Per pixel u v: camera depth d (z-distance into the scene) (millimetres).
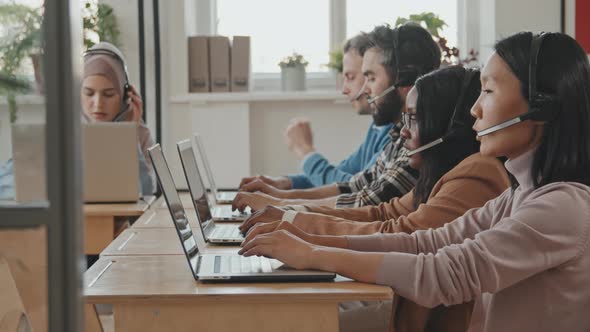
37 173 707
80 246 665
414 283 1519
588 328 1467
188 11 5305
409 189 2611
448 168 2143
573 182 1494
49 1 643
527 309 1495
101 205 3199
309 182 3863
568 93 1488
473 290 1488
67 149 651
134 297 1477
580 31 5012
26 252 710
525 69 1521
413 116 2154
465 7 5477
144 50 4754
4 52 1197
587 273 1462
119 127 3248
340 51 5273
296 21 5645
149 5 4770
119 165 3258
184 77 5223
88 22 4641
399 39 2982
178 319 1488
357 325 2020
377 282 1550
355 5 5625
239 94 5215
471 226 1797
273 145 5359
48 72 646
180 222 1800
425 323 1831
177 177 5207
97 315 1800
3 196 726
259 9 5660
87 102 3744
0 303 918
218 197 3609
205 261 1819
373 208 2449
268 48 5664
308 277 1579
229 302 1479
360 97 3592
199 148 3568
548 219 1446
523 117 1518
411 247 1815
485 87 1581
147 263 1851
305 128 3951
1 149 1186
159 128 4848
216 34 5680
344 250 1618
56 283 658
